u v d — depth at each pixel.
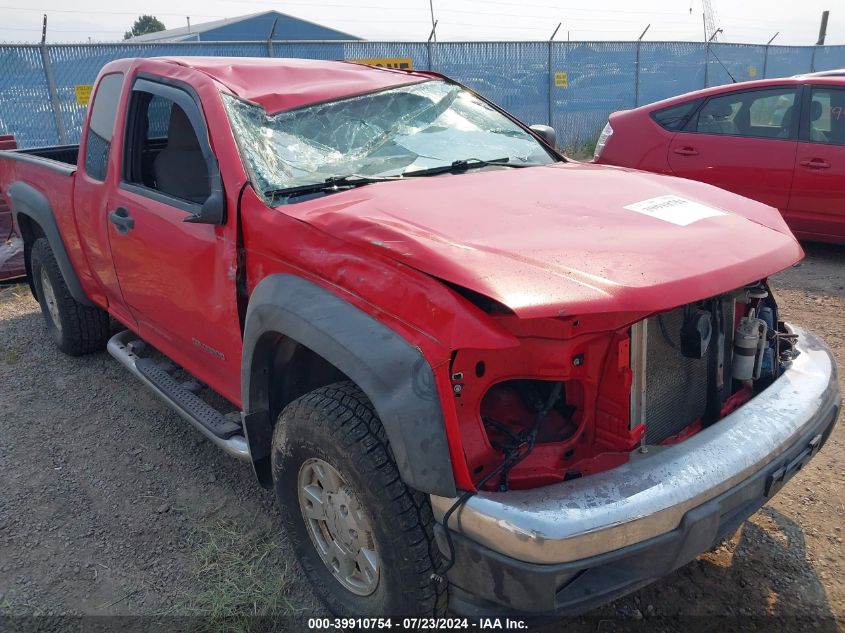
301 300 2.41
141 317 3.87
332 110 3.31
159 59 3.67
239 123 3.03
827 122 6.43
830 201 6.42
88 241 4.11
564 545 1.92
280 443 2.55
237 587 2.80
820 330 5.11
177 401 3.46
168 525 3.24
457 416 2.07
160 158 3.57
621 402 2.26
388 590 2.28
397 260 2.21
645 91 16.64
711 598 2.73
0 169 5.38
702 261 2.23
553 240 2.29
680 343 2.43
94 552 3.07
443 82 3.95
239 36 36.38
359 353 2.15
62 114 9.87
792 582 2.79
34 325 5.70
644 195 2.80
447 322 2.04
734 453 2.20
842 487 3.35
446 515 2.06
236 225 2.80
